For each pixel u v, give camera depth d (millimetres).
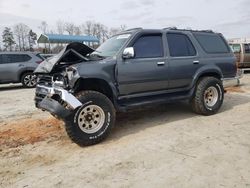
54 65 4781
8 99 9617
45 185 3473
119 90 5039
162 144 4629
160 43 5637
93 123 4730
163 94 5746
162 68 5523
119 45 5258
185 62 5891
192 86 6062
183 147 4461
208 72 6297
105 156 4242
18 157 4359
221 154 4121
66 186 3424
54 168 3930
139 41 5336
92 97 4641
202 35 6457
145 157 4137
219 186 3238
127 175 3611
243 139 4727
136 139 4918
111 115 4875
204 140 4742
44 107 4625
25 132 5555
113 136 5125
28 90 11914
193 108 6367
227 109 6902
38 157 4332
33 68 12766
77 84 4641
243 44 15297
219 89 6406
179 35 6000
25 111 7418
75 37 25203
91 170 3805
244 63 15258
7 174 3812
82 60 5039
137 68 5184
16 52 12602
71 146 4723
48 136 5266
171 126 5602
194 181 3375
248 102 7684
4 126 6035
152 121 6016
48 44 29719
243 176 3441
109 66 4863
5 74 12289
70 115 4469
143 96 5434
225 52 6762
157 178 3496
